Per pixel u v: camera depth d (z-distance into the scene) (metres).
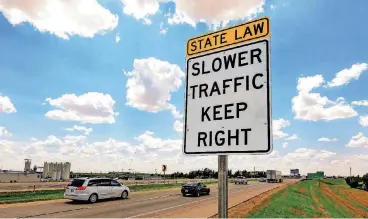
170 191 30.41
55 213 13.87
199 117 2.85
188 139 2.88
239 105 2.63
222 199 2.51
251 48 2.71
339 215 19.53
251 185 50.28
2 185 35.94
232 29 2.87
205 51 2.99
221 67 2.84
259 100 2.54
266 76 2.56
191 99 2.96
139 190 31.03
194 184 25.20
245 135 2.54
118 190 20.77
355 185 67.00
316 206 22.39
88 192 18.34
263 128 2.47
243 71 2.70
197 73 2.99
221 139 2.66
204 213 14.27
